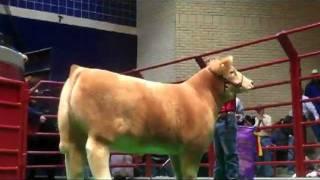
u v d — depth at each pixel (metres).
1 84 6.57
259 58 16.06
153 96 4.38
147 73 16.31
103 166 4.14
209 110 4.70
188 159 4.55
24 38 15.05
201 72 4.82
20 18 15.04
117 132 4.20
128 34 16.80
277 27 16.42
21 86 6.91
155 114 4.33
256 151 8.39
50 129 9.80
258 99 15.84
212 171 9.16
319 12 16.73
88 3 16.27
